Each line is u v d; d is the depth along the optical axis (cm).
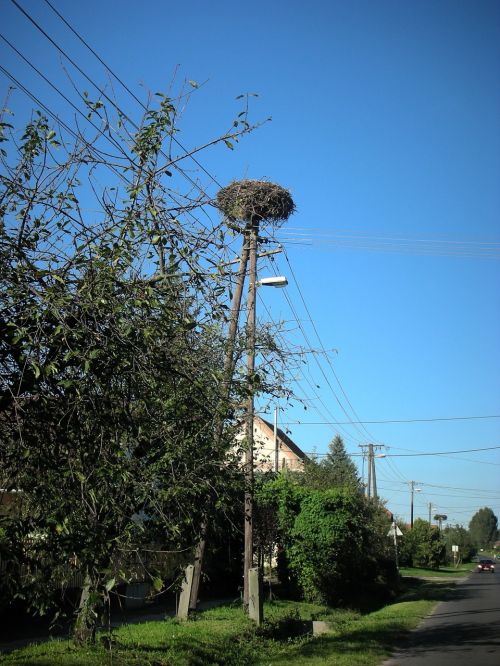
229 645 1174
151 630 1199
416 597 2927
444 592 3269
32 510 496
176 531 648
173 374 596
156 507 620
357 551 2383
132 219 573
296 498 2208
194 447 741
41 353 504
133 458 610
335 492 2239
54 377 506
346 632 1555
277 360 1035
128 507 607
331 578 2172
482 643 1408
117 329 516
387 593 2822
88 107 584
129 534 560
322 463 4169
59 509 471
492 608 2344
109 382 523
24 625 1215
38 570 490
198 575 1520
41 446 502
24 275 501
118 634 1116
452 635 1552
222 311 608
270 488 2161
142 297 534
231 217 613
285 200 1189
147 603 1727
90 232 579
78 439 513
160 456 673
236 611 1556
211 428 783
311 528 2139
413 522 7444
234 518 1379
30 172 580
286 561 2212
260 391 997
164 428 623
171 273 564
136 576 634
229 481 880
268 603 1912
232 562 2095
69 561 524
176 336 589
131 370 521
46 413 506
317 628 1688
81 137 588
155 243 567
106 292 521
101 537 489
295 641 1417
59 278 492
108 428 523
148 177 583
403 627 1677
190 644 1082
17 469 501
